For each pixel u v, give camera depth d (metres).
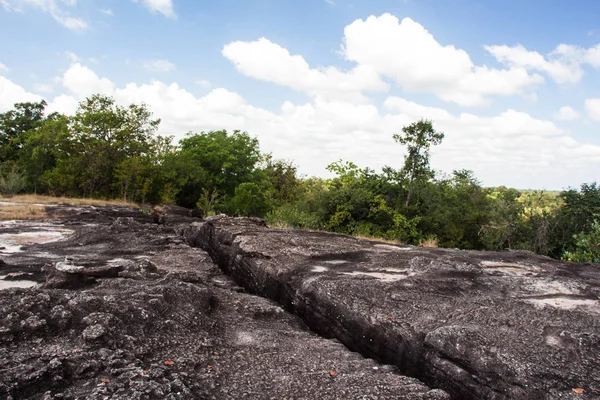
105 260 7.33
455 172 31.53
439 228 22.45
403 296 5.23
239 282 7.80
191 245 11.16
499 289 5.64
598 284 5.90
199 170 28.12
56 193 25.77
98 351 3.39
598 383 3.34
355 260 7.20
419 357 4.12
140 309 4.16
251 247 7.86
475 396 3.60
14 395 2.79
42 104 35.31
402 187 22.17
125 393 2.87
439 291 5.46
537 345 3.88
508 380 3.44
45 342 3.51
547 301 5.17
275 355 3.96
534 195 28.61
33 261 7.68
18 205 17.39
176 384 3.07
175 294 4.82
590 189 22.38
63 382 3.01
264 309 5.28
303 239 8.93
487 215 24.31
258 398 3.13
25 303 3.83
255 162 31.30
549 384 3.32
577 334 4.01
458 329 4.09
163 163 27.72
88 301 4.01
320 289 5.48
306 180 35.28
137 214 19.19
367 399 3.14
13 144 32.62
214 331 4.42
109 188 27.69
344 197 19.56
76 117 27.83
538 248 22.34
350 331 4.84
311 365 3.77
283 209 19.70
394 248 8.66
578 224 21.66
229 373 3.51
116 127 28.09
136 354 3.52
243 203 22.83
